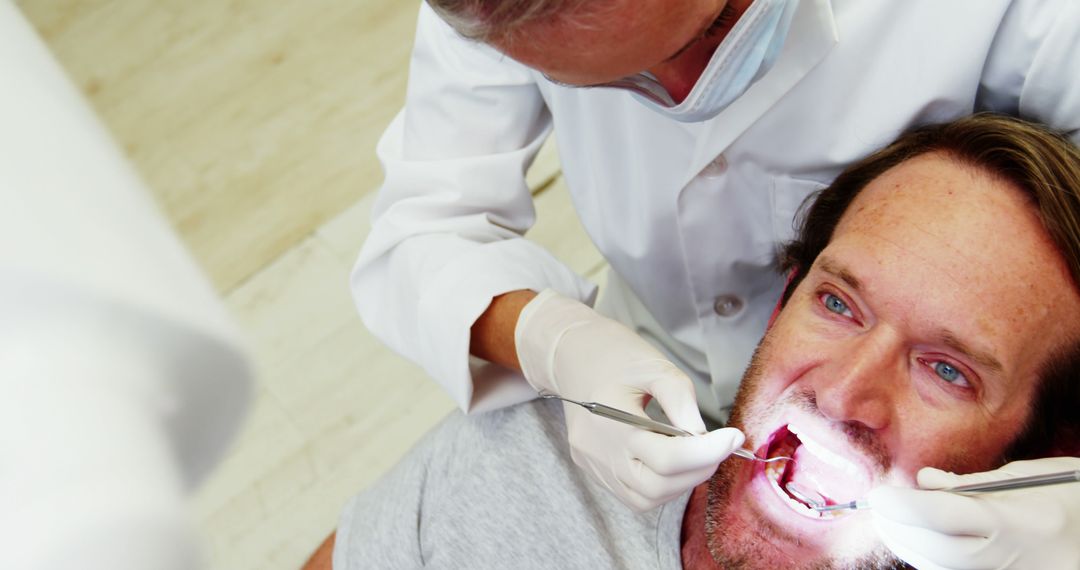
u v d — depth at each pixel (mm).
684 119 1082
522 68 1333
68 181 209
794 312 1207
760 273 1371
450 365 1340
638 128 1218
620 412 1050
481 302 1319
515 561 1276
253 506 2133
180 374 206
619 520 1279
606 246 1427
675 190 1268
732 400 1465
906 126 1168
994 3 1038
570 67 841
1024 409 1114
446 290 1348
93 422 191
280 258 2488
